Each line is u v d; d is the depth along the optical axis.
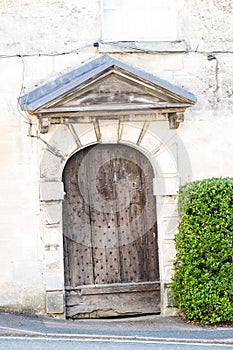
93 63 9.04
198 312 8.80
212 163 9.55
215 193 8.81
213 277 8.79
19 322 8.59
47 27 9.23
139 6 9.58
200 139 9.55
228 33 9.59
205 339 8.02
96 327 8.67
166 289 9.40
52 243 9.14
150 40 9.53
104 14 9.54
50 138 9.13
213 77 9.57
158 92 8.77
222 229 8.77
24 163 9.13
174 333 8.35
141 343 7.82
